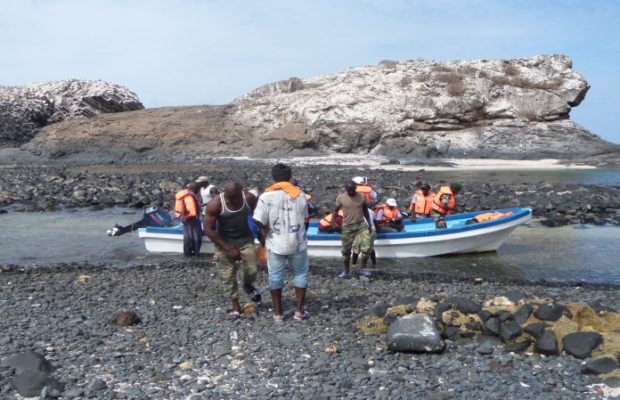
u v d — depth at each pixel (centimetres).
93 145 5162
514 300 776
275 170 784
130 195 2266
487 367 634
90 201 2195
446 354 674
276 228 774
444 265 1262
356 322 782
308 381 603
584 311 715
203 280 1057
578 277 1173
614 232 1631
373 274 1146
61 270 1172
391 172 3431
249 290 877
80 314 819
